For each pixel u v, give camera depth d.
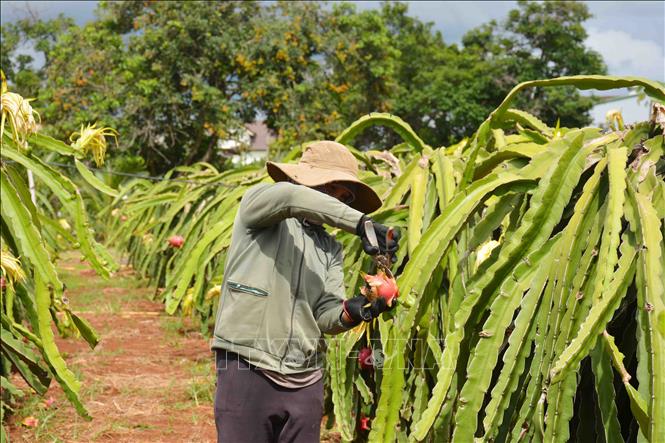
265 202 2.21
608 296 2.04
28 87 29.48
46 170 3.49
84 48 23.14
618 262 2.15
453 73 29.17
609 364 2.10
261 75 22.36
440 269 2.71
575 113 27.47
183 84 21.44
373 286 2.20
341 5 23.50
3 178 3.22
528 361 2.37
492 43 31.17
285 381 2.30
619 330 2.34
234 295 2.30
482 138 2.88
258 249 2.29
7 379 4.29
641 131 2.48
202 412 4.77
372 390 3.25
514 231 2.53
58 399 4.96
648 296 2.01
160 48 21.36
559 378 1.98
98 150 3.72
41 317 3.28
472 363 2.24
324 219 2.10
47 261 3.26
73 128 21.61
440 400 2.27
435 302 2.89
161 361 6.16
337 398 3.12
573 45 28.44
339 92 23.30
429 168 3.29
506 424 2.31
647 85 2.49
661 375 1.92
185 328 7.61
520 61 28.62
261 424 2.30
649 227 2.13
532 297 2.27
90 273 13.08
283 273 2.29
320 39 22.58
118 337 7.15
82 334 3.56
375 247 2.01
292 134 21.78
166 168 24.09
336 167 2.42
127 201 8.96
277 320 2.28
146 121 21.81
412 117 30.59
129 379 5.52
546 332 2.25
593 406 2.30
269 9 22.91
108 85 22.25
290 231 2.34
